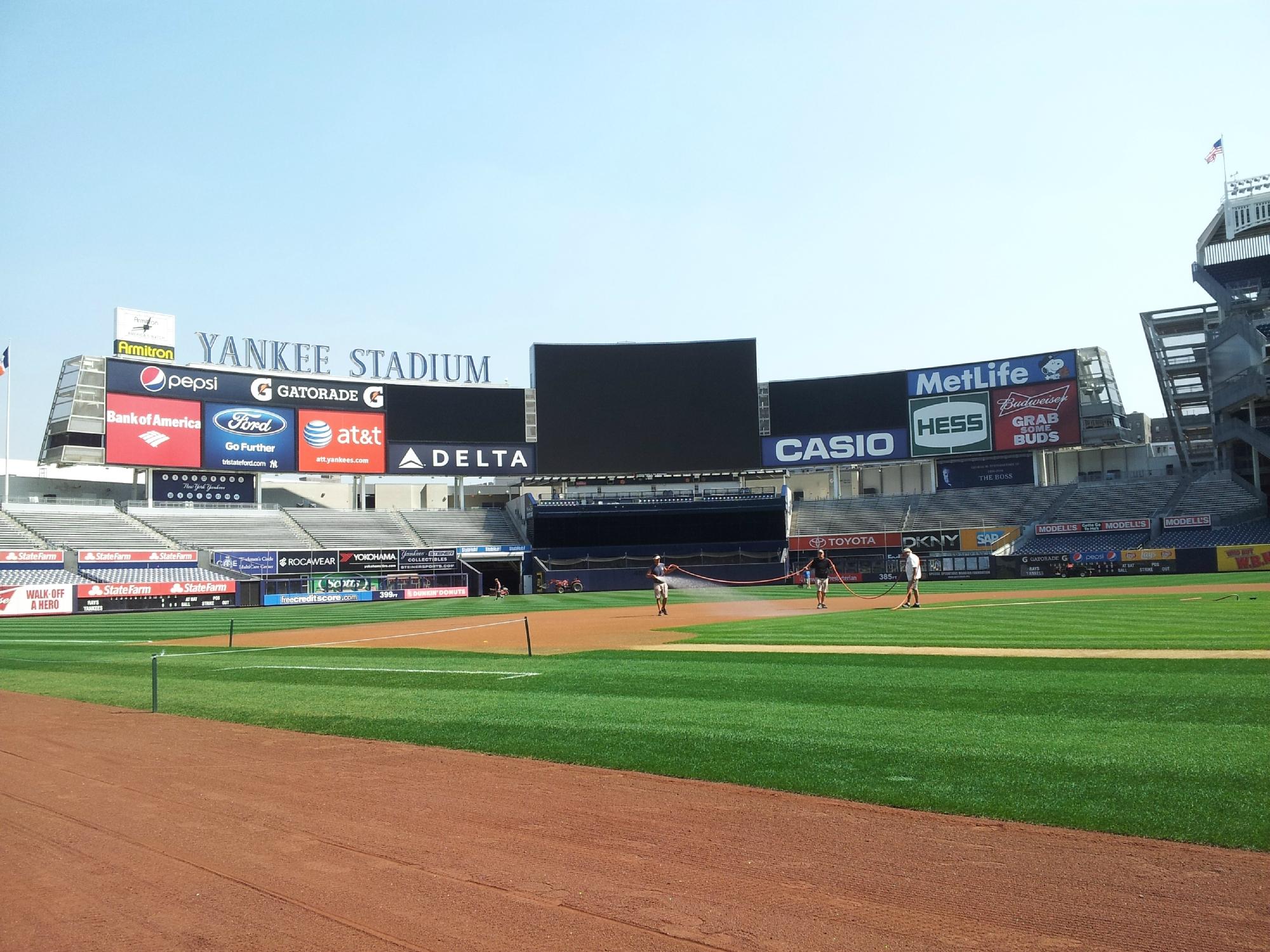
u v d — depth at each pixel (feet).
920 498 247.09
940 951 15.37
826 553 233.55
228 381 216.13
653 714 38.50
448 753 32.27
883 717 35.68
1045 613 85.35
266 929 17.15
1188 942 15.42
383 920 17.42
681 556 240.73
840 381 239.71
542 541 241.35
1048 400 224.53
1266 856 19.26
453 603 178.09
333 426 226.17
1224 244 229.04
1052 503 228.02
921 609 100.37
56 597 164.35
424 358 246.47
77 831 23.72
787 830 22.15
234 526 220.23
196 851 21.76
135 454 204.64
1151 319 231.71
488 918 17.39
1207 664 46.11
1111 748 28.76
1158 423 285.23
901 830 21.86
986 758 28.02
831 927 16.48
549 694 45.55
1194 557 185.16
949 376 233.76
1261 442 202.59
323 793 26.96
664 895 18.30
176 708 45.24
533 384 237.04
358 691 49.47
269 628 113.09
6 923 17.71
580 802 25.35
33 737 38.01
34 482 223.51
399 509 259.80
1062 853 19.89
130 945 16.58
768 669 51.90
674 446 236.84
